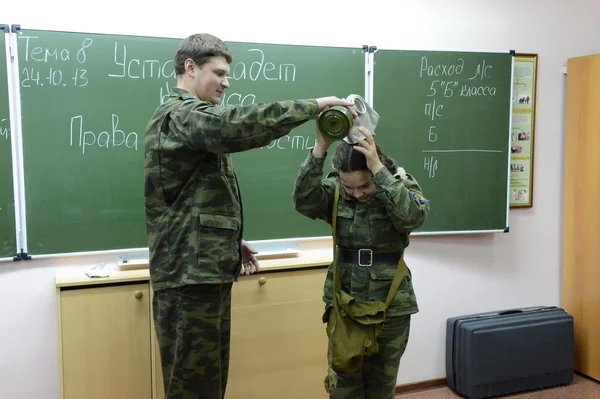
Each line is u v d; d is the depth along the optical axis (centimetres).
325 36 283
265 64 267
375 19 291
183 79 191
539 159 331
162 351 192
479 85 304
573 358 320
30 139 236
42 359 250
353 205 184
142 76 249
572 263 331
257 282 252
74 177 244
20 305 245
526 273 336
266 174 273
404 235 184
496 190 313
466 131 304
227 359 208
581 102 317
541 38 324
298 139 277
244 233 272
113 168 249
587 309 323
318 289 262
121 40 245
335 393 189
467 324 303
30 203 239
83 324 232
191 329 184
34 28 234
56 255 244
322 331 265
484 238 324
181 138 173
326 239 289
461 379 306
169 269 184
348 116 163
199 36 188
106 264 255
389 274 181
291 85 272
